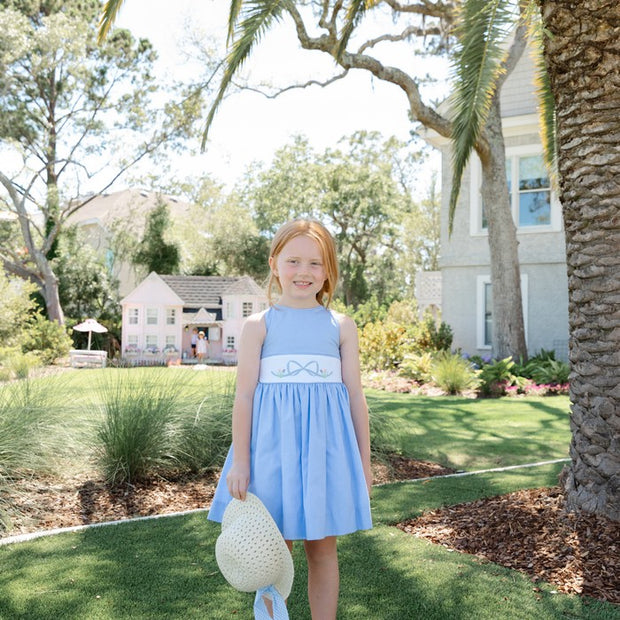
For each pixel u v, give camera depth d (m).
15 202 25.75
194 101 25.33
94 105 26.34
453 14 12.85
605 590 3.04
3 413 5.32
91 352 18.91
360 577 3.26
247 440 2.35
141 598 3.04
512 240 13.93
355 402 2.50
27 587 3.16
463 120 6.93
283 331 2.44
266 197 39.03
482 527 3.94
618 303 3.85
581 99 3.99
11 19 22.70
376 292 41.78
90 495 4.86
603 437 3.87
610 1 3.80
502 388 11.88
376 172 37.94
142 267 30.66
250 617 2.84
